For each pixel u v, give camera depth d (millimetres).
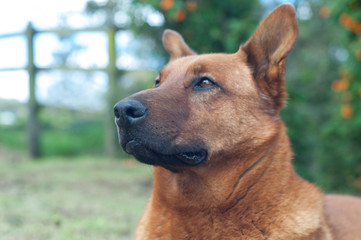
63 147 2787
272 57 1018
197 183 971
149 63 2102
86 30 2471
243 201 959
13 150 2895
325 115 2834
